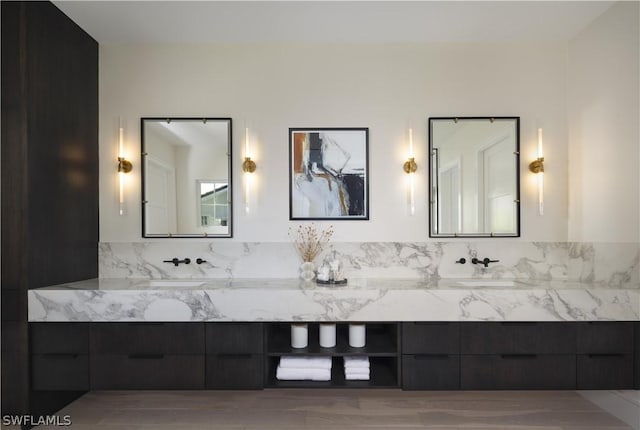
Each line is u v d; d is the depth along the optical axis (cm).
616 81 233
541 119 280
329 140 279
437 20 253
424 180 279
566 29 264
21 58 212
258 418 226
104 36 273
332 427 215
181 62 280
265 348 218
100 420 225
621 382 212
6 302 216
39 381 216
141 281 263
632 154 221
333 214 279
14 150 213
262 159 280
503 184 279
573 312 213
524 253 276
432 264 277
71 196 250
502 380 214
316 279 258
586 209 259
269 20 253
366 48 280
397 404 243
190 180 282
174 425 219
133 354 217
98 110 280
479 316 214
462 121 279
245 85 281
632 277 222
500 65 281
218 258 278
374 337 252
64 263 244
